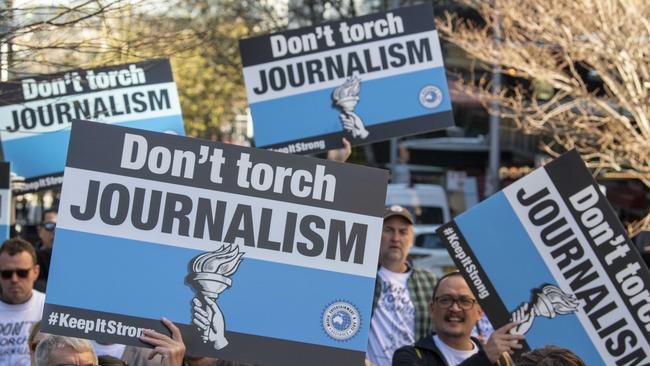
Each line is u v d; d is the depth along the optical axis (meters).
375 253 5.44
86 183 5.37
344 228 5.44
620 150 15.97
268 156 5.44
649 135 14.06
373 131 9.56
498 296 6.70
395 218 8.62
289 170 5.44
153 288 5.37
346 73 9.57
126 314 5.36
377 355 8.51
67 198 5.36
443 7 20.94
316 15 26.78
